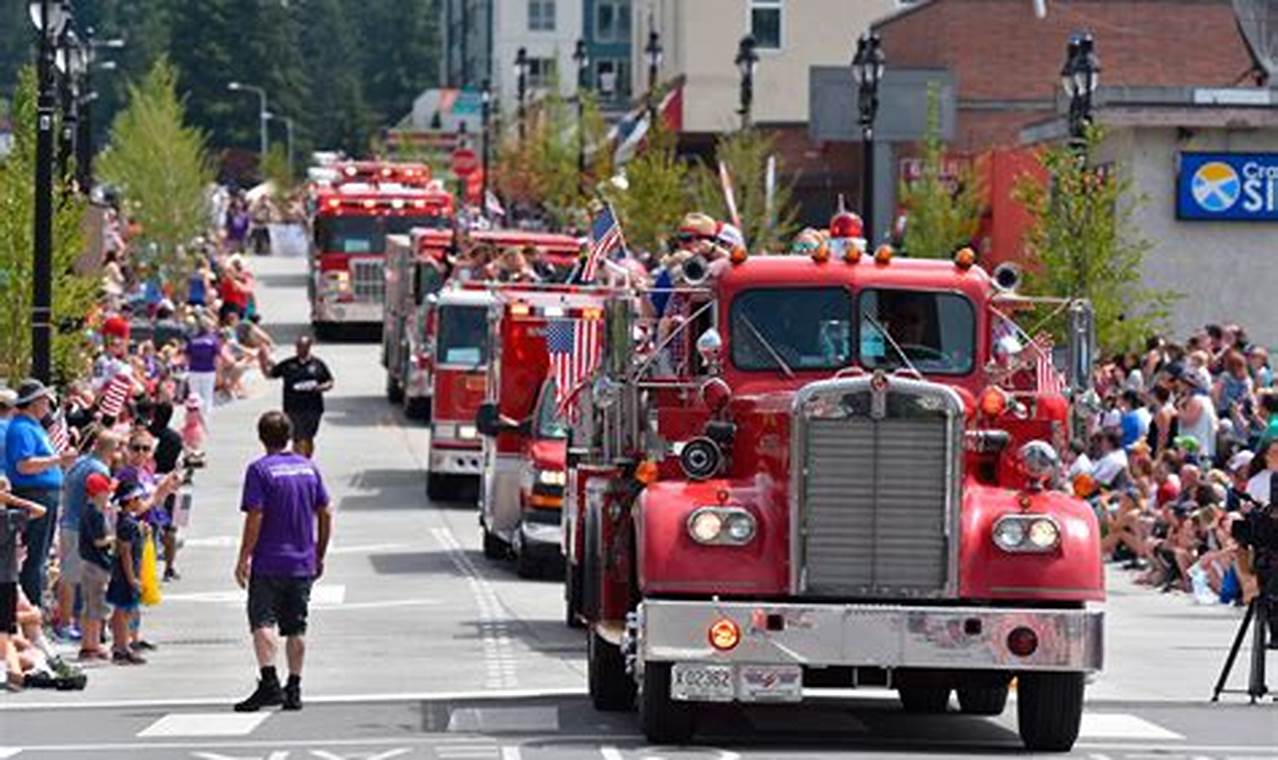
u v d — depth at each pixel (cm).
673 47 19238
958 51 15212
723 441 4147
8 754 4144
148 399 7881
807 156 17188
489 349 8475
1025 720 4138
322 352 16325
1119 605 6806
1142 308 10612
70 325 8262
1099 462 7712
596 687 4616
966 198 12475
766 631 3944
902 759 3991
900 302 4344
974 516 4050
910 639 3947
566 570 6303
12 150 8681
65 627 5956
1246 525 4888
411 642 5966
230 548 8475
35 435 5644
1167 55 15262
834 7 18575
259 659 4734
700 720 4553
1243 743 4256
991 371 4341
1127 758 4062
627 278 4972
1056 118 11281
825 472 3988
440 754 4066
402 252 13438
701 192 14075
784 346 4316
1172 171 10631
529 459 7556
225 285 15012
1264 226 10669
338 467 11119
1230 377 7638
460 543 8612
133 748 4212
